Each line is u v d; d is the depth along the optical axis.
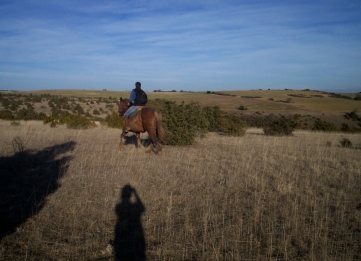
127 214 5.56
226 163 9.94
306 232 4.88
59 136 15.48
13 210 5.66
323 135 22.27
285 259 4.11
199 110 14.68
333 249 4.41
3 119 28.94
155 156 10.71
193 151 12.01
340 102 70.25
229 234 4.79
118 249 4.38
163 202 6.16
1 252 4.17
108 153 11.18
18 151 10.93
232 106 60.81
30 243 4.52
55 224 5.15
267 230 4.95
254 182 7.69
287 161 10.51
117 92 104.31
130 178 7.82
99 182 7.47
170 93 91.44
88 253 4.27
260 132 24.66
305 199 6.48
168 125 13.44
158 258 4.16
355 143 16.73
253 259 4.12
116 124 22.30
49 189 6.91
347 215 5.68
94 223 5.16
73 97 75.31
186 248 4.39
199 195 6.63
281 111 55.22
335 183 7.81
